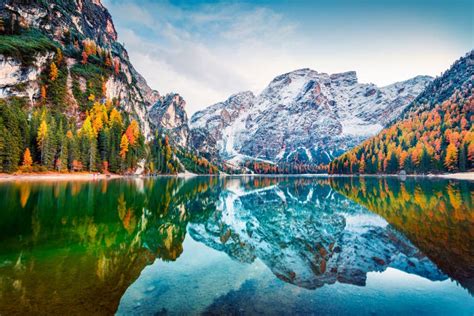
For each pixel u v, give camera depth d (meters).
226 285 11.22
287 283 11.59
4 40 102.25
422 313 9.05
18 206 27.52
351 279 12.07
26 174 68.12
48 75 108.62
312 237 20.50
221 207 38.16
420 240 17.98
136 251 15.59
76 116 109.94
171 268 13.16
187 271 12.80
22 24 120.50
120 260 13.84
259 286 11.20
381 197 43.66
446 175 111.62
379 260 14.76
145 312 8.68
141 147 122.81
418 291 10.76
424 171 123.88
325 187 75.19
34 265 12.55
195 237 20.12
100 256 14.25
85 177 82.56
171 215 29.16
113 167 97.38
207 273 12.61
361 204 37.31
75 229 19.66
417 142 141.00
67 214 24.91
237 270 13.16
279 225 25.28
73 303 9.04
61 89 109.88
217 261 14.56
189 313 8.73
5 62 93.81
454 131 129.25
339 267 13.70
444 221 23.36
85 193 41.06
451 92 197.12
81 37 163.25
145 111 181.62
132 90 170.62
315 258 15.29
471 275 12.25
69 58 128.25
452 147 113.50
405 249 16.45
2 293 9.55
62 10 160.88
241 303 9.60
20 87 96.00
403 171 134.88
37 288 10.08
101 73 136.25
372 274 12.73
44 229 19.25
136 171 110.88
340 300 9.98
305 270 13.32
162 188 62.53
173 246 17.27
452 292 10.65
